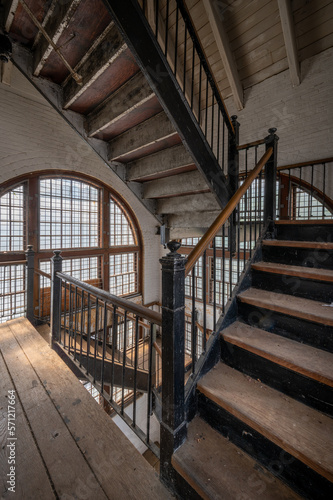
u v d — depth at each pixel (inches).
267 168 87.0
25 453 51.3
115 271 231.0
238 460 42.1
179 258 42.6
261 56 150.4
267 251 76.0
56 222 185.6
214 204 122.0
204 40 153.2
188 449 44.1
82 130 104.1
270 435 38.3
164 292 44.3
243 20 139.6
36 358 88.7
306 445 35.9
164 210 146.2
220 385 50.1
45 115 164.2
